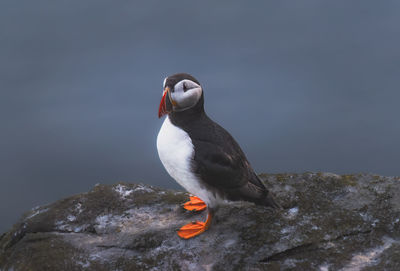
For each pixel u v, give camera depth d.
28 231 7.62
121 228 7.37
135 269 6.45
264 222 7.12
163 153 6.66
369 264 6.36
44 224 7.66
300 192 7.72
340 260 6.46
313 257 6.53
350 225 7.01
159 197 8.16
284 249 6.59
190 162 6.43
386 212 7.22
